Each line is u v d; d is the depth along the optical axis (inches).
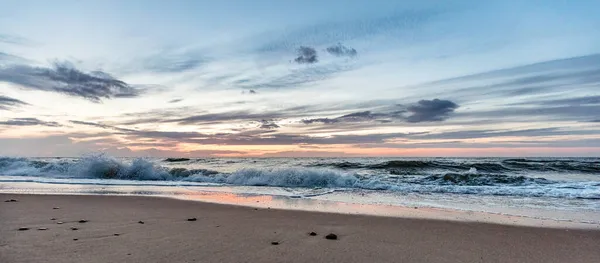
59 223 215.8
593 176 685.9
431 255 156.6
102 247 159.5
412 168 837.2
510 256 157.4
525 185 489.7
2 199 330.6
